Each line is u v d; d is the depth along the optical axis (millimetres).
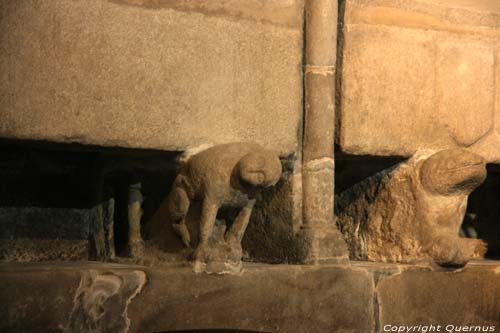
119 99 3875
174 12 4016
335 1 4391
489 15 4863
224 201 3896
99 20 3834
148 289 3748
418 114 4594
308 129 4352
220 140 4117
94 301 3650
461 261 4453
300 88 4355
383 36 4527
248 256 4539
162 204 4156
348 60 4445
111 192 4461
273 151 4250
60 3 3748
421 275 4434
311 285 4117
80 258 4520
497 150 4840
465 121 4727
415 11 4645
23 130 3668
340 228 4914
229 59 4148
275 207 4422
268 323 3990
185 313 3811
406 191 4590
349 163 4832
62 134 3750
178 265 3904
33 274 3551
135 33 3916
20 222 4395
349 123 4418
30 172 4438
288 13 4332
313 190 4324
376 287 4301
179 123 4008
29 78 3678
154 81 3955
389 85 4523
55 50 3734
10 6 3639
